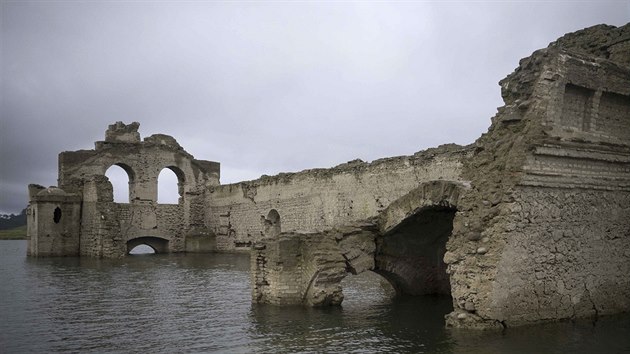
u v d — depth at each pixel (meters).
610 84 16.61
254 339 15.35
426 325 16.55
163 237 54.81
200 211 57.03
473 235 15.41
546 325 15.47
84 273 33.34
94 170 52.28
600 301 16.67
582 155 16.19
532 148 15.22
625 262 17.31
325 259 19.64
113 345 15.11
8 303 22.05
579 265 16.30
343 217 39.06
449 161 30.66
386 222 20.28
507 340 14.05
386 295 22.59
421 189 18.64
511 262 15.05
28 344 15.34
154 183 55.03
